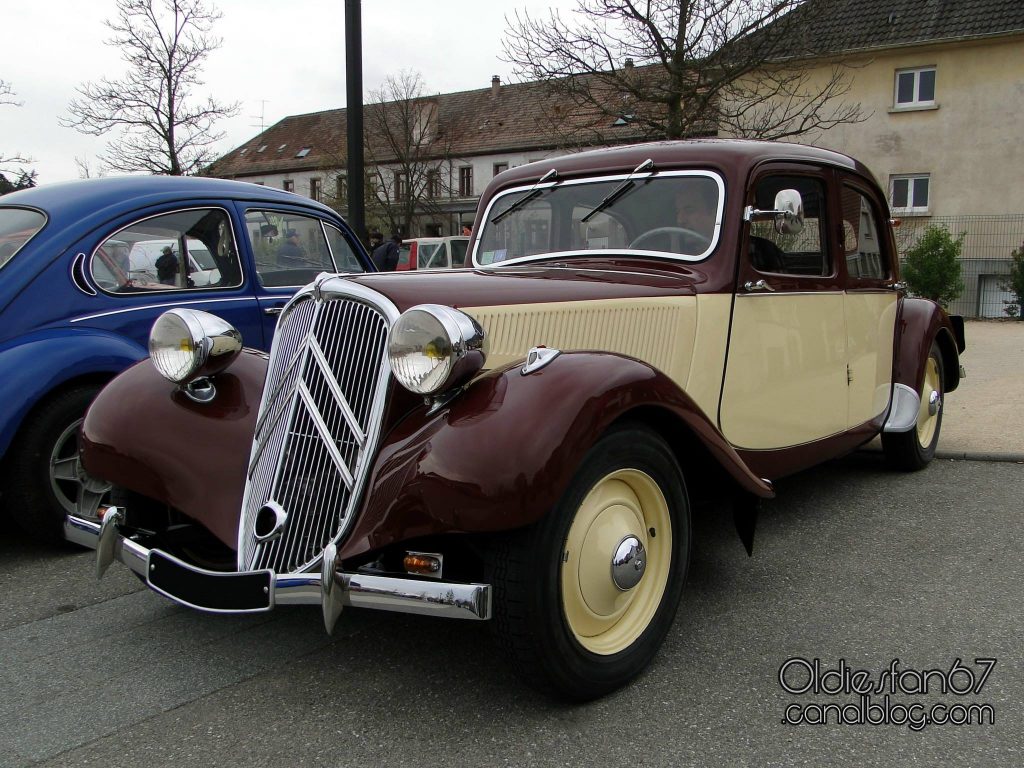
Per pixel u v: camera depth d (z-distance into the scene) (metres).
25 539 4.24
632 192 3.64
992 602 3.20
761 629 2.99
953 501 4.56
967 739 2.29
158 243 4.52
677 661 2.76
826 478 5.07
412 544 2.48
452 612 2.21
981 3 20.48
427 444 2.26
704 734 2.33
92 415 2.97
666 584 2.69
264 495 2.56
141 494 2.99
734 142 3.58
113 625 3.14
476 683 2.63
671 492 2.67
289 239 5.26
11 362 3.72
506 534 2.26
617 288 3.04
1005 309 18.38
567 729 2.36
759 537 4.00
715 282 3.30
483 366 2.46
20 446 3.76
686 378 3.19
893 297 4.66
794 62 12.94
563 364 2.40
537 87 13.33
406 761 2.21
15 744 2.33
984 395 7.51
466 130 38.50
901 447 5.03
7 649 2.94
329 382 2.47
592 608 2.46
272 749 2.28
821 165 3.91
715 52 11.75
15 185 20.19
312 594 2.31
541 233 3.90
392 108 34.44
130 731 2.38
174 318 2.89
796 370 3.71
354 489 2.35
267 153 45.84
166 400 2.93
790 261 3.71
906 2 21.47
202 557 2.81
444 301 2.52
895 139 21.09
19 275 3.95
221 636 3.02
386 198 32.31
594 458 2.38
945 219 20.73
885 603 3.21
